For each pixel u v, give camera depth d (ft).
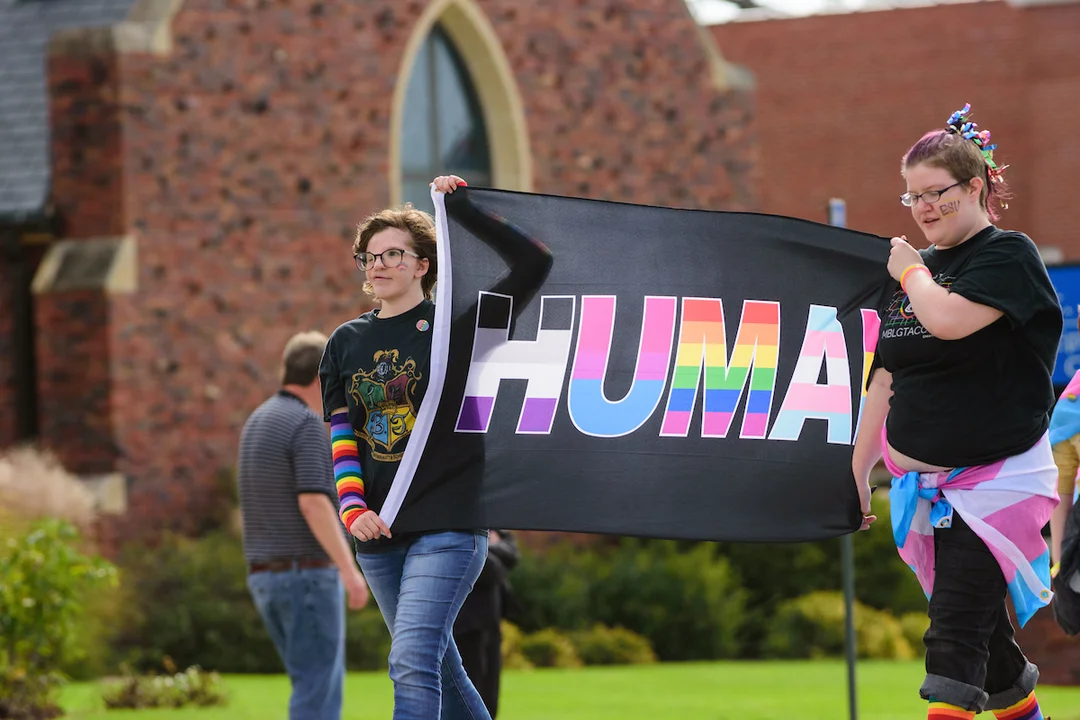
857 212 147.84
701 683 67.10
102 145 78.84
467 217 28.78
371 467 28.14
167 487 79.05
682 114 101.09
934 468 26.66
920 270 26.09
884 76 147.84
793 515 29.71
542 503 28.58
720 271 29.84
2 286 81.35
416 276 28.60
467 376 28.45
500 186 94.07
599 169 97.50
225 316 81.76
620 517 28.96
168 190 80.02
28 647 52.11
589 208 29.45
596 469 28.94
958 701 25.63
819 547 90.68
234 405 81.92
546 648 77.51
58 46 79.51
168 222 79.92
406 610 27.25
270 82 83.92
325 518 36.19
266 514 36.63
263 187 83.51
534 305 28.99
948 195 26.27
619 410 29.12
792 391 29.91
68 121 79.46
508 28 94.07
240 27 82.84
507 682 67.67
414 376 27.89
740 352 29.78
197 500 80.18
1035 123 146.10
